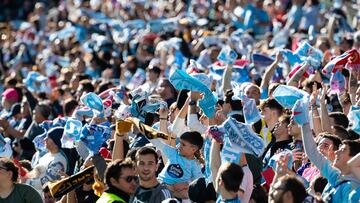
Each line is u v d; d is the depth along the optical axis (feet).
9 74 120.78
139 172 47.93
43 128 70.54
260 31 105.09
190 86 56.03
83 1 148.36
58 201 55.72
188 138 52.26
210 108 56.34
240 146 47.85
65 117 69.41
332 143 49.90
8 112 86.89
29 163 65.26
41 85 94.89
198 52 91.97
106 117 61.62
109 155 57.67
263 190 49.98
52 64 115.24
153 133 52.19
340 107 62.13
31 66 124.36
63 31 127.24
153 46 102.58
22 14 161.48
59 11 146.82
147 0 130.21
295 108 47.29
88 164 54.65
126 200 47.52
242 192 46.75
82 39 125.49
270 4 113.91
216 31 102.32
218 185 44.96
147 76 87.10
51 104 84.58
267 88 67.31
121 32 120.47
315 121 55.16
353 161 46.26
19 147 78.59
